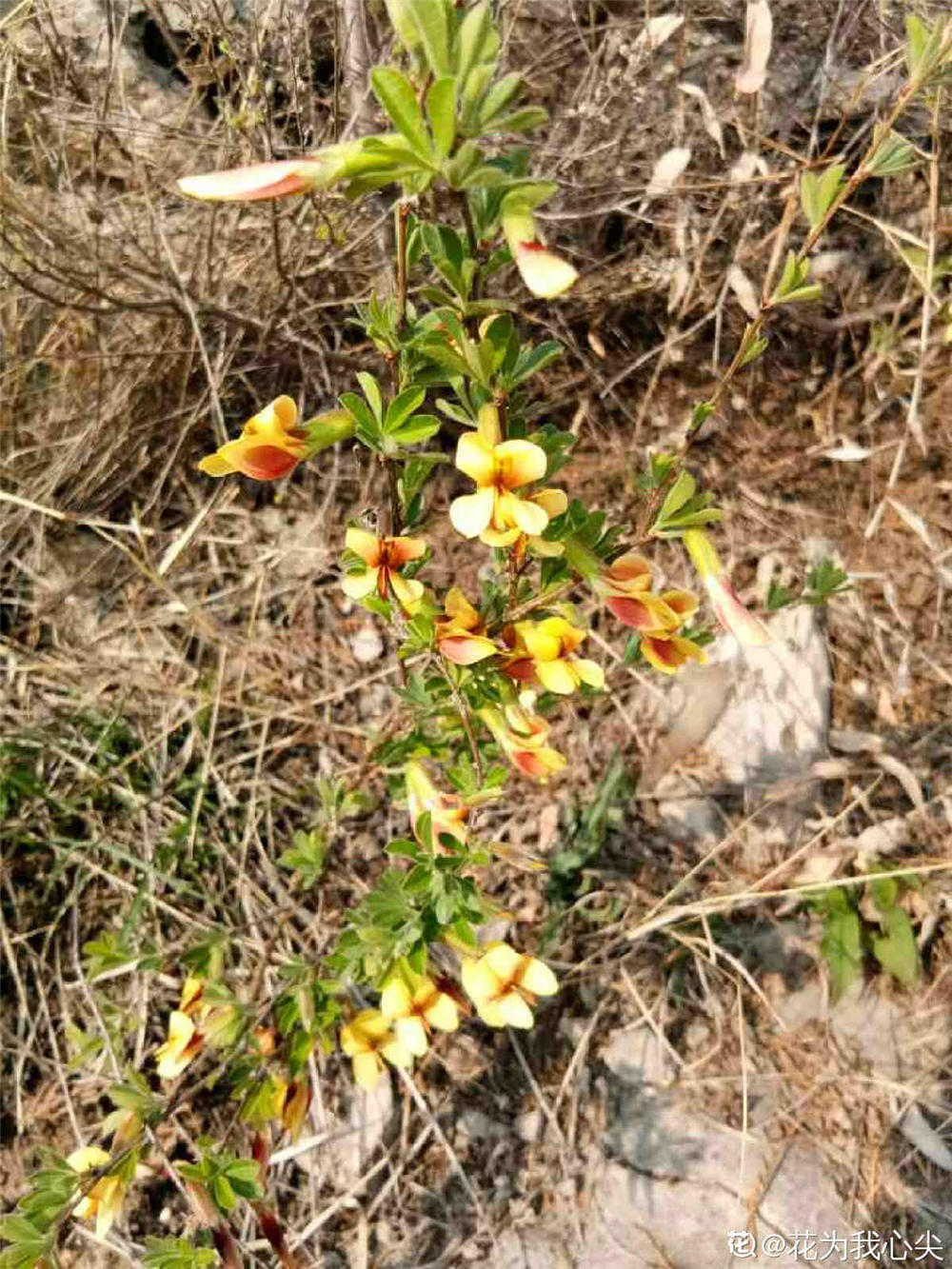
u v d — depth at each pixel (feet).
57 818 1.12
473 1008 1.03
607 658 1.16
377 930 0.78
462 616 0.67
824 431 1.23
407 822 1.12
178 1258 0.75
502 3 1.01
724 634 1.16
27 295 1.11
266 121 1.00
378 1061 0.87
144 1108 0.82
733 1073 1.00
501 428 0.58
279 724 1.16
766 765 1.11
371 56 1.00
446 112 0.43
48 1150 0.77
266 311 1.13
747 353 0.64
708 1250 0.93
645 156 1.16
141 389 1.15
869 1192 0.95
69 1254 0.95
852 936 1.03
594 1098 1.00
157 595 1.21
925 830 1.08
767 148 1.18
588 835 1.07
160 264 1.05
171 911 1.06
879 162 0.60
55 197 1.12
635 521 1.19
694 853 1.09
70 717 1.16
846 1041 1.01
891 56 1.06
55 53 1.07
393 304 0.61
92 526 1.16
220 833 1.11
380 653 1.19
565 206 1.14
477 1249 0.95
